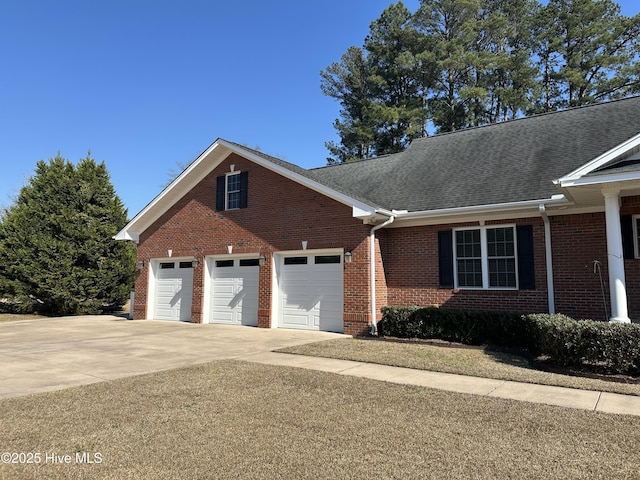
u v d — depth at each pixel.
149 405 5.84
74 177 22.22
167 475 3.80
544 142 13.84
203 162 16.67
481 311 11.17
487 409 5.65
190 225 17.34
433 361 8.76
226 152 16.50
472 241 12.40
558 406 5.78
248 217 15.64
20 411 5.57
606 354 7.67
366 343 11.10
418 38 34.28
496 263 11.99
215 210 16.61
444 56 33.91
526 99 33.00
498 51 35.88
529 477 3.75
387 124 35.06
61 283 20.72
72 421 5.20
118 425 5.07
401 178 15.44
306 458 4.15
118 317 20.19
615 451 4.29
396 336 12.15
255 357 9.45
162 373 7.79
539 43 35.00
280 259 15.02
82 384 7.07
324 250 13.84
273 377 7.45
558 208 10.92
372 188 15.52
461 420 5.23
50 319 19.16
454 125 34.53
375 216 12.58
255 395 6.34
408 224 13.23
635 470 3.87
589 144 12.64
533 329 9.11
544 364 8.50
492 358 9.15
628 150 8.30
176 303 17.97
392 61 35.28
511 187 12.09
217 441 4.57
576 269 10.89
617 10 33.06
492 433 4.79
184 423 5.13
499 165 13.62
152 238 18.66
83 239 21.67
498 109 35.53
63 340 12.26
